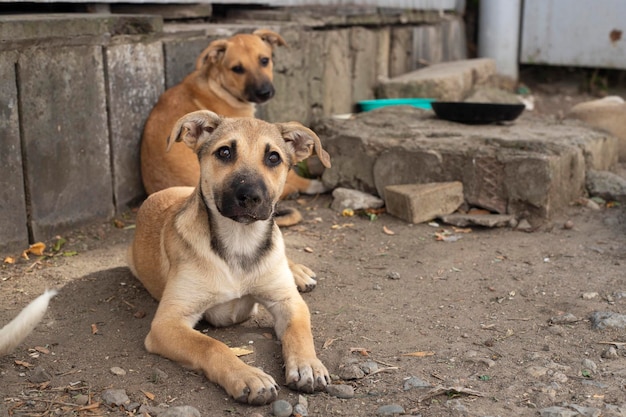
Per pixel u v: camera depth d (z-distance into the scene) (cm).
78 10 188
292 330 120
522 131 196
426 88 255
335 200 188
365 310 136
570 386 112
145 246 137
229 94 193
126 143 180
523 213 177
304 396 111
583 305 136
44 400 109
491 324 130
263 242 125
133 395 111
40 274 149
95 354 121
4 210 153
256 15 232
